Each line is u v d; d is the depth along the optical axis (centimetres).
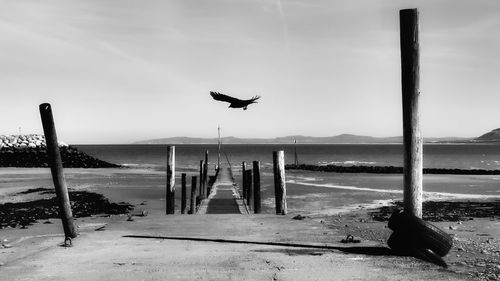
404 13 594
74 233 797
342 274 508
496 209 1955
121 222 1011
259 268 539
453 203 2272
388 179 4597
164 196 2967
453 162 10912
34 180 4188
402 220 594
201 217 1106
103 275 510
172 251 655
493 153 18638
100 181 4244
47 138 775
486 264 623
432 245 584
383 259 584
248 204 2233
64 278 497
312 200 2677
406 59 595
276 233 833
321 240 745
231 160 12462
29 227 1681
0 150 7369
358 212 1953
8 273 521
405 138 601
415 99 593
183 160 12275
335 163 10569
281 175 1310
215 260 588
